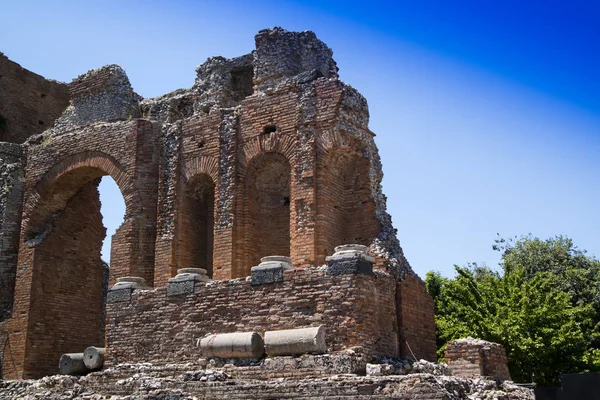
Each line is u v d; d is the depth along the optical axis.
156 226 28.66
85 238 33.78
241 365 19.81
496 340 28.80
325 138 24.97
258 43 28.72
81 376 23.47
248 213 26.50
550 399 14.12
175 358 22.44
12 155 33.12
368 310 19.91
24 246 31.38
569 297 31.31
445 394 15.70
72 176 31.72
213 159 27.62
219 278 25.97
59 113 43.53
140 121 29.64
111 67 32.75
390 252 23.77
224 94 30.17
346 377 17.16
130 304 23.95
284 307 20.70
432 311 24.42
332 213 24.89
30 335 30.08
